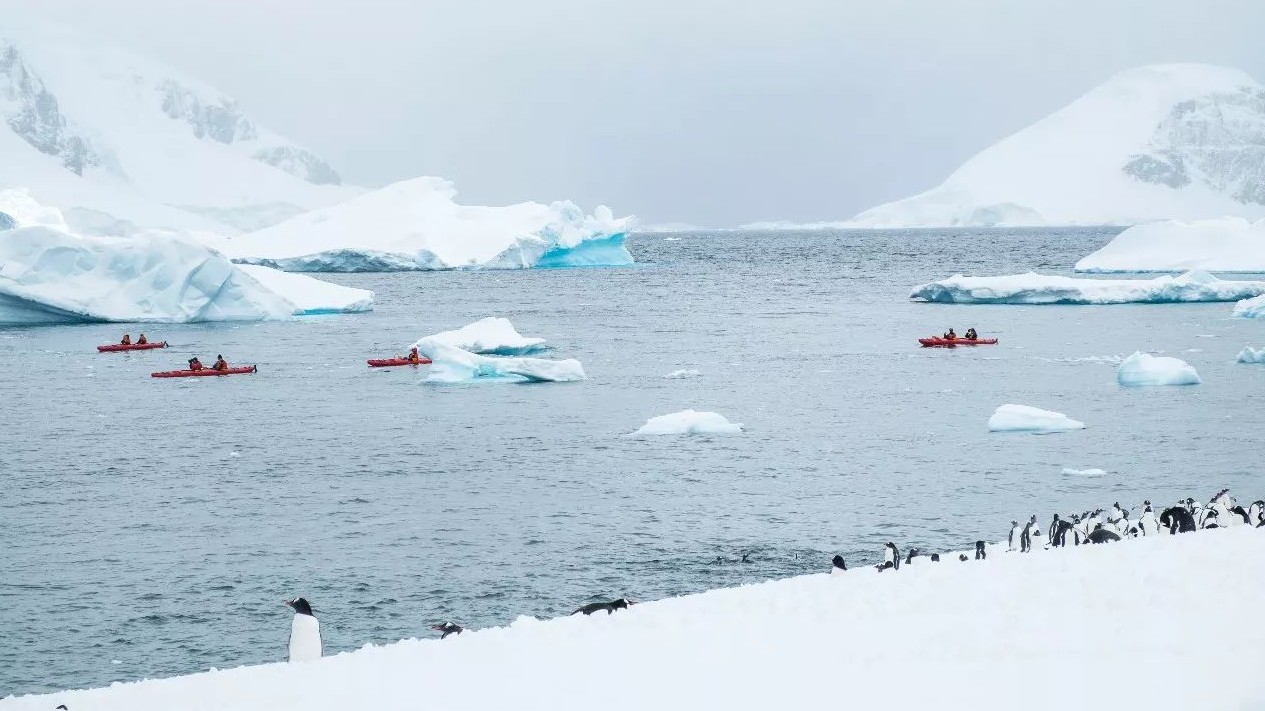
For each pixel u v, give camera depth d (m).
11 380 72.69
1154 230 172.25
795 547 34.56
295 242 183.50
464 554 34.19
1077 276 166.88
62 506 40.16
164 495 41.72
